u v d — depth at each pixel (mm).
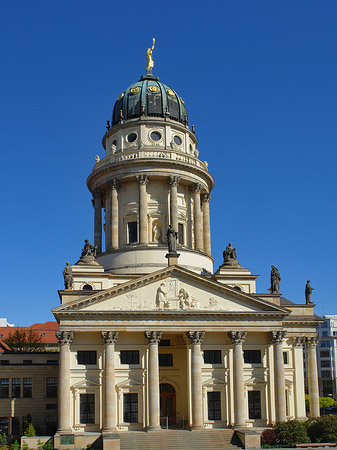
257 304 78500
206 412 75812
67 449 68000
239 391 75625
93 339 75438
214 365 77438
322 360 184750
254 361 79375
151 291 76625
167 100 101812
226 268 88625
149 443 68875
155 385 73875
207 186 102125
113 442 66125
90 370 74188
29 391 84688
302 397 82312
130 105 101438
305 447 67312
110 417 71875
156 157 94688
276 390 77062
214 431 73062
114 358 74312
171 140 99000
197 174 98562
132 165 94812
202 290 77938
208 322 76750
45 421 83688
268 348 79188
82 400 73750
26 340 121438
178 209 96688
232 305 78062
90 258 87125
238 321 77562
